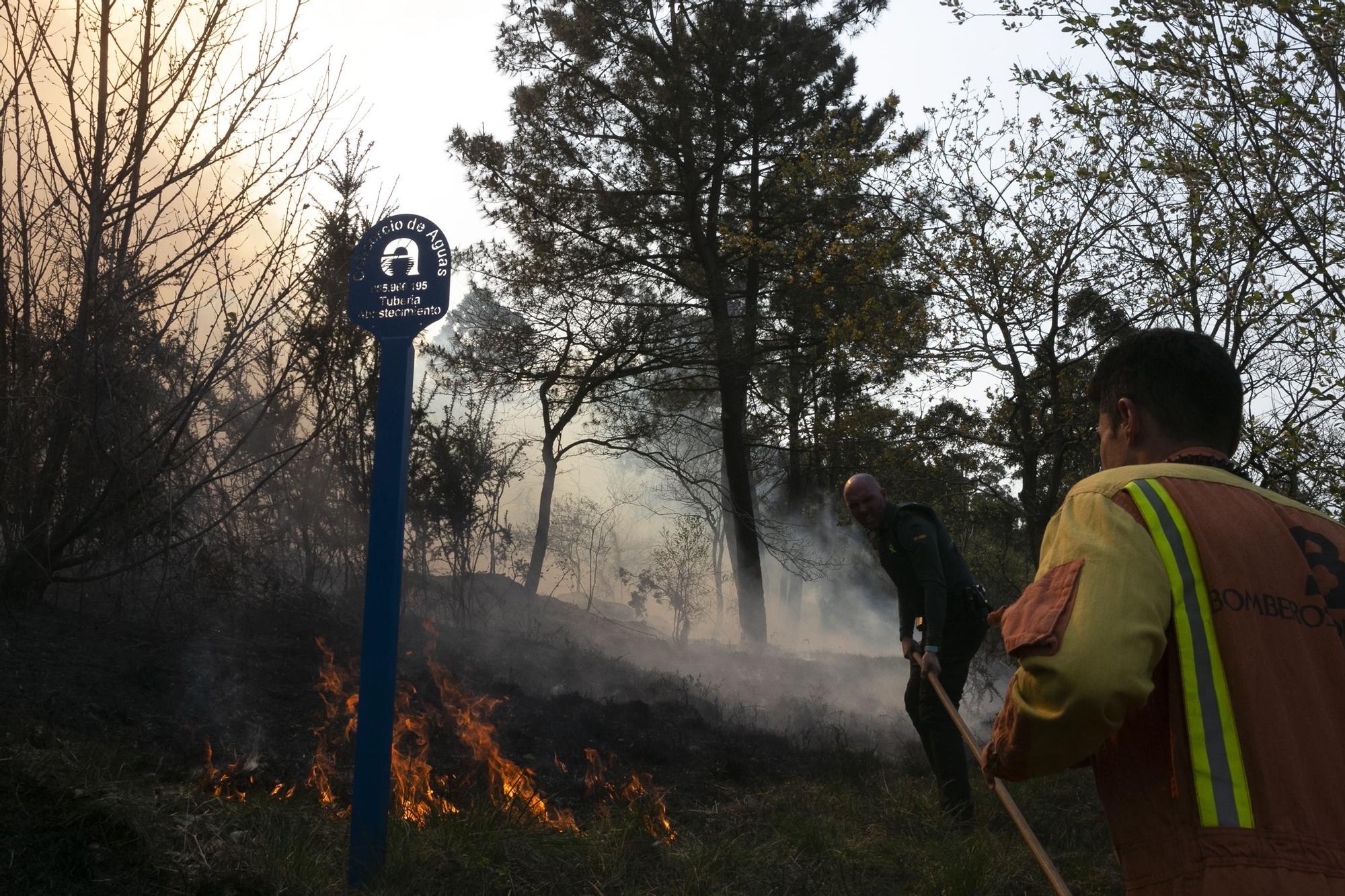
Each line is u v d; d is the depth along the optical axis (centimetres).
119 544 505
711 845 383
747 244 1284
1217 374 162
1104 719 129
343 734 443
